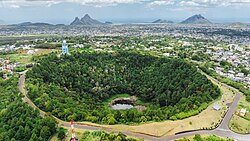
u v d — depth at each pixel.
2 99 180.50
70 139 129.62
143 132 136.75
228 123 151.62
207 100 188.88
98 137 128.25
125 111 162.62
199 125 146.25
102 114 160.00
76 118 155.25
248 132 143.50
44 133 128.00
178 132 137.12
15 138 125.94
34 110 154.25
